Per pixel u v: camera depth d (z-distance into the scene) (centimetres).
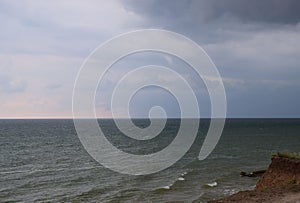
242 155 5722
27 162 4928
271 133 11550
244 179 3534
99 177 3722
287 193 1942
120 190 3045
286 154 2580
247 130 13412
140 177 3709
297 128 15225
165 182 3394
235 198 1895
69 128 15062
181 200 2630
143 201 2639
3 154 5869
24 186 3250
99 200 2709
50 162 4925
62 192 3003
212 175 3781
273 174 2506
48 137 9844
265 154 5859
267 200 1805
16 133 11575
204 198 2681
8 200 2720
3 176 3778
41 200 2727
